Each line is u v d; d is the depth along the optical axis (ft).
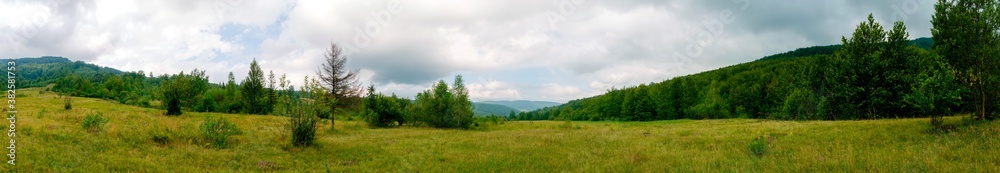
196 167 37.47
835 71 107.55
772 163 38.09
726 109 264.72
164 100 142.10
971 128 50.06
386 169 41.57
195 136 52.54
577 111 375.45
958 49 58.44
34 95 266.36
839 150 44.29
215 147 48.91
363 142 66.28
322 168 41.29
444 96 139.13
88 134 49.37
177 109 141.79
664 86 300.81
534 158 48.06
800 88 165.89
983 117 55.06
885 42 94.38
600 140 69.46
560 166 41.68
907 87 86.74
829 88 113.91
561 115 406.41
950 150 39.81
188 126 65.21
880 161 35.96
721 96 303.68
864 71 94.43
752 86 288.30
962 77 57.26
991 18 55.88
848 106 100.53
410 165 43.60
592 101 361.92
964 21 58.03
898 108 89.71
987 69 55.57
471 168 41.57
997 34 55.77
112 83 380.78
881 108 92.32
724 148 53.16
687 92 304.30
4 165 31.86
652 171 37.06
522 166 42.19
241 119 118.32
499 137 79.41
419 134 89.45
